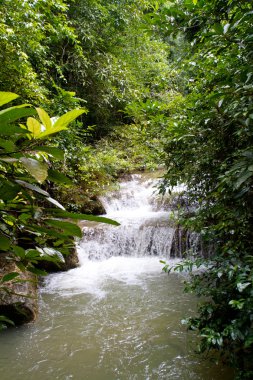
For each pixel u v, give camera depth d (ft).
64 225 1.58
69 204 19.88
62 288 13.32
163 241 17.06
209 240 7.25
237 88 4.61
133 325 9.88
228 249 6.03
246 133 4.53
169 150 8.18
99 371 7.70
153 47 32.32
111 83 28.25
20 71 13.05
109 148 28.86
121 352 8.42
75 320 10.37
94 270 15.62
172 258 16.65
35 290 12.05
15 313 9.80
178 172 7.72
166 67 30.89
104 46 27.91
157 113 8.65
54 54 24.50
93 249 17.26
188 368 7.42
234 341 5.61
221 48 5.53
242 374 5.14
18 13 13.17
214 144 6.01
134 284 13.62
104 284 13.78
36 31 14.43
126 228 18.12
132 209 23.40
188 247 16.17
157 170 27.66
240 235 5.88
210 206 7.01
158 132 8.93
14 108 1.17
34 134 1.36
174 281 13.74
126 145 29.78
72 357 8.30
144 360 7.98
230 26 4.59
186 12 6.04
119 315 10.66
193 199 8.67
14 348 8.77
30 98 14.66
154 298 11.99
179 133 6.78
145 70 30.55
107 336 9.30
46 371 7.77
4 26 12.19
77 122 19.49
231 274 5.18
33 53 16.62
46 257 2.05
